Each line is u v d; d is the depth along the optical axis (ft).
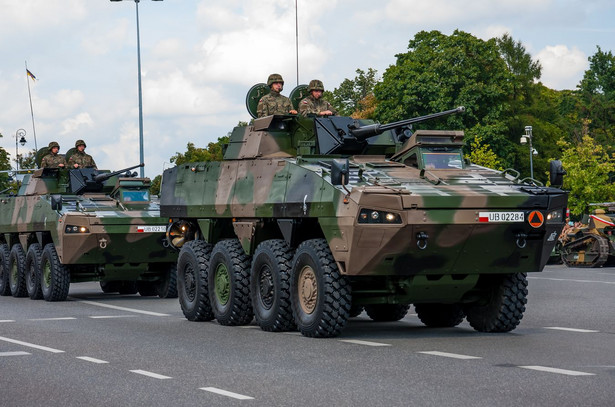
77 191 77.10
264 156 48.65
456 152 44.70
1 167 253.03
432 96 190.80
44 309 61.21
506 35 267.80
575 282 75.97
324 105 53.31
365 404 25.93
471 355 34.78
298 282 42.57
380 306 51.08
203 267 51.21
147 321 51.55
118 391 28.94
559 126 271.28
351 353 35.96
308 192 42.06
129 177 76.43
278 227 47.75
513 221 39.45
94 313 57.26
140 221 69.10
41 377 32.04
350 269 39.24
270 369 32.42
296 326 44.52
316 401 26.53
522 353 35.09
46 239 74.74
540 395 26.55
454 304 46.34
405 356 34.81
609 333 41.83
